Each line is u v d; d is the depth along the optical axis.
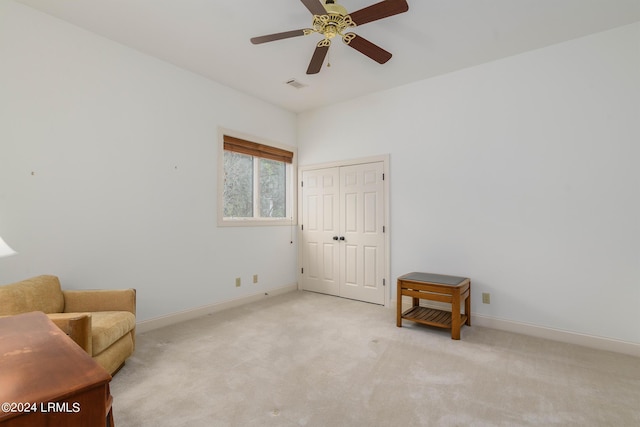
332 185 4.59
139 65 3.15
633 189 2.66
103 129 2.90
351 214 4.38
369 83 3.88
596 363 2.46
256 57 3.26
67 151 2.69
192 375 2.25
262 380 2.19
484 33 2.81
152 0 2.39
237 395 2.00
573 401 1.95
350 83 3.88
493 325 3.26
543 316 3.03
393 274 3.98
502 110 3.26
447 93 3.60
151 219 3.23
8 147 2.41
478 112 3.40
